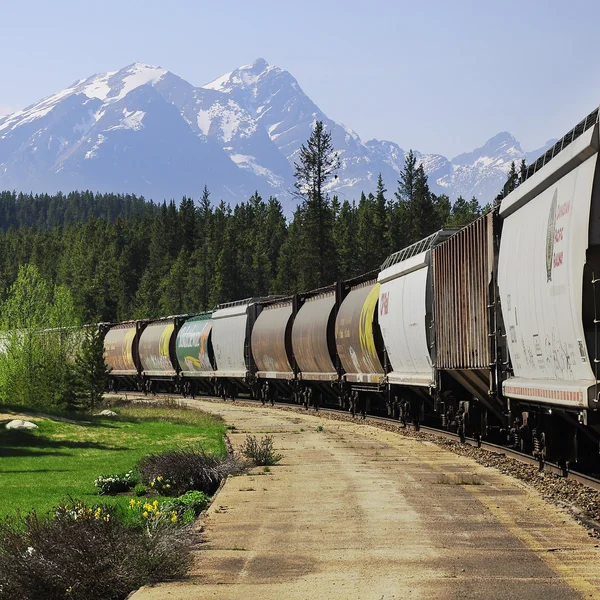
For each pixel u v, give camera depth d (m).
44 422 155.12
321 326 171.12
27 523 48.03
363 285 158.25
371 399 161.12
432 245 116.56
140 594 40.06
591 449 68.31
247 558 46.88
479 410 101.50
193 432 146.50
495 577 40.59
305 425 150.38
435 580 40.31
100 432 147.12
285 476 82.75
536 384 66.69
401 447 106.56
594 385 52.22
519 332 70.19
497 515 57.47
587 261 51.69
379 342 141.25
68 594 41.47
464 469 82.88
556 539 49.06
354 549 48.16
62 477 91.38
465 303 92.69
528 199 68.38
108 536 45.06
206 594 39.44
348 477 80.12
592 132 50.97
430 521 56.09
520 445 87.50
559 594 37.06
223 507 65.25
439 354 106.94
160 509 62.03
